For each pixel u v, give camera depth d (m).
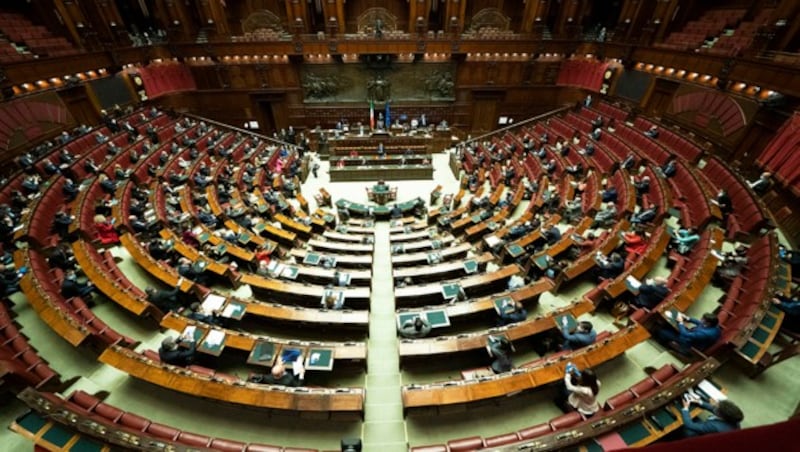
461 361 7.17
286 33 22.17
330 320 7.38
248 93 23.38
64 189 12.38
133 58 19.98
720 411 4.54
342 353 6.50
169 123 20.77
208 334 6.65
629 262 8.77
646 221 10.33
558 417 5.46
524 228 10.96
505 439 5.02
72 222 10.50
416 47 21.64
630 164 14.22
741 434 1.30
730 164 13.80
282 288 8.43
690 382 5.07
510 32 22.64
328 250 11.26
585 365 5.88
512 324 6.95
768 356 5.64
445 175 20.86
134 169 14.55
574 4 21.34
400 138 22.42
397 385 6.80
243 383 5.71
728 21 16.53
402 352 6.52
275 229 11.95
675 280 7.96
